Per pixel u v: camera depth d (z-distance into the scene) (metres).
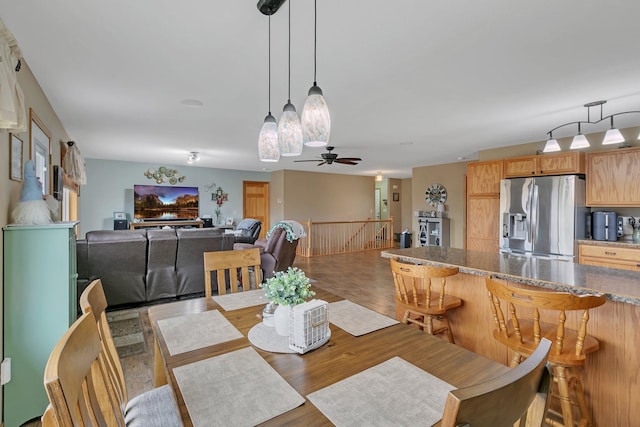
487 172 5.18
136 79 2.66
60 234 2.01
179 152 6.24
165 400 1.32
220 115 3.66
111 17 1.79
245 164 8.09
